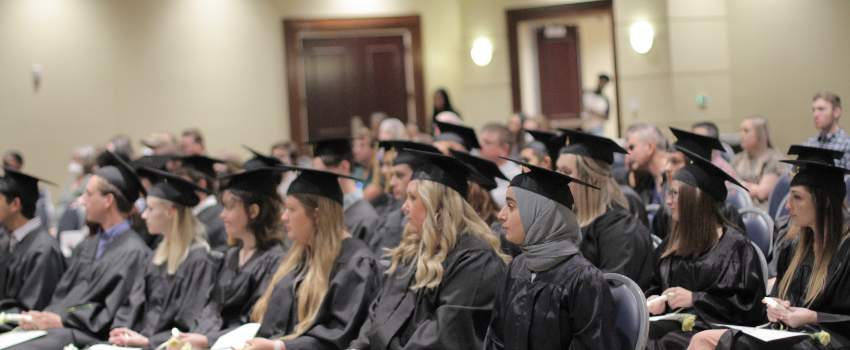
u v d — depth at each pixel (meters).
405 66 10.33
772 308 2.71
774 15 7.85
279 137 10.12
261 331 3.28
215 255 4.12
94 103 9.71
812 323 2.68
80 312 3.86
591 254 3.32
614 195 3.41
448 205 2.92
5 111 9.55
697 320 2.91
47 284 4.35
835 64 7.27
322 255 3.26
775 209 4.37
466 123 9.79
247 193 3.63
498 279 2.81
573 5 9.20
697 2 8.43
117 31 9.74
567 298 2.33
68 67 9.66
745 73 8.25
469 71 9.74
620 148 3.40
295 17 10.13
